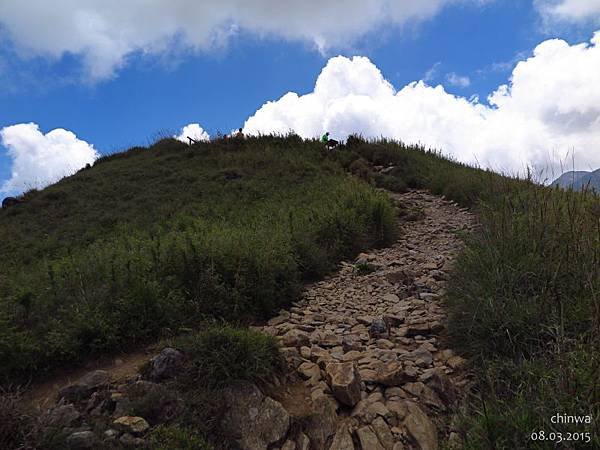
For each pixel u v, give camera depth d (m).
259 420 3.14
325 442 3.08
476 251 4.85
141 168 19.58
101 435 2.88
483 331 3.69
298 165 17.12
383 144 20.83
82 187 18.00
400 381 3.54
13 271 9.59
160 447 2.77
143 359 4.23
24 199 18.69
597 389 2.47
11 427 2.80
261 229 8.23
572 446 2.26
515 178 7.72
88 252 8.19
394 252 8.62
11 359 3.95
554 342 3.25
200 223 10.29
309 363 4.05
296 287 6.38
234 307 5.32
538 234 4.48
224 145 21.38
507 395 2.95
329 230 8.68
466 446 2.56
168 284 5.41
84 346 4.36
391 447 2.90
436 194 14.69
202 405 3.20
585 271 3.63
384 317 5.03
